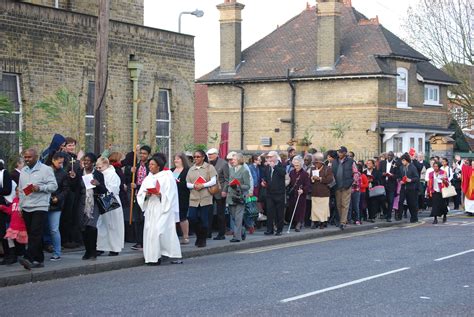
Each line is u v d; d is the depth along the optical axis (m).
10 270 14.51
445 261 16.75
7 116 21.50
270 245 20.62
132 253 17.28
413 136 46.16
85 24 24.83
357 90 45.03
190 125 29.56
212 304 11.75
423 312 11.18
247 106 48.28
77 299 12.28
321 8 45.72
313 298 12.25
